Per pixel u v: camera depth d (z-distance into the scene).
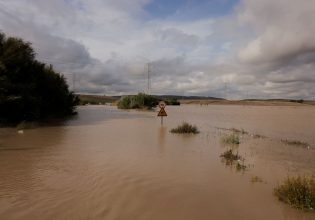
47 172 8.27
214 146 13.53
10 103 19.81
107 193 6.67
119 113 39.72
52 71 31.95
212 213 5.83
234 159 10.66
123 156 10.68
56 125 21.33
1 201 6.07
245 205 6.28
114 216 5.50
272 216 5.78
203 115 40.31
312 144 14.84
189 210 5.93
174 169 9.02
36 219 5.27
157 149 12.34
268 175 8.67
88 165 9.16
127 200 6.31
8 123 19.92
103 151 11.55
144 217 5.52
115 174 8.21
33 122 20.70
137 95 57.78
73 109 40.12
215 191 7.10
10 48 21.80
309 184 6.85
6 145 12.43
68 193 6.59
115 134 16.86
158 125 22.89
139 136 16.27
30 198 6.25
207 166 9.53
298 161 10.73
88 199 6.28
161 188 7.17
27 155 10.49
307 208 6.17
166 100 108.31
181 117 34.44
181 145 13.55
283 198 6.58
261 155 11.73
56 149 11.73
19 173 8.12
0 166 8.85
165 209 5.93
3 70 20.58
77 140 14.23
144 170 8.77
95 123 23.88
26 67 23.38
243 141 15.46
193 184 7.58
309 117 37.62
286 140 16.02
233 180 8.05
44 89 26.45
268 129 21.95
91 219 5.33
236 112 52.81
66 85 35.00
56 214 5.50
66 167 8.86
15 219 5.25
